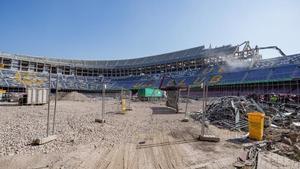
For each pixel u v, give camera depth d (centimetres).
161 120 1769
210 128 1384
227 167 654
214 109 1820
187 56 7925
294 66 4488
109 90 8012
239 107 1675
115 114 2147
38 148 808
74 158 709
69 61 9394
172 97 2933
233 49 6881
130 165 665
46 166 632
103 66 9456
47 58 8788
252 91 4784
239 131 1288
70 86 7669
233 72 5831
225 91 5369
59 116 1819
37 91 2991
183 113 2372
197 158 743
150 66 8938
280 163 686
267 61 5619
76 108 2756
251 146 902
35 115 1823
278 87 4362
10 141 890
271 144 922
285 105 2462
